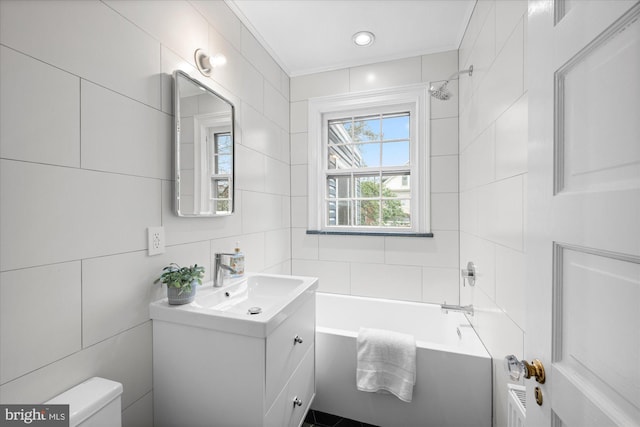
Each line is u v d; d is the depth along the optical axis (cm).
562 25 54
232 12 173
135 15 109
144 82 113
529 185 66
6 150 72
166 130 123
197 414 108
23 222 76
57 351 83
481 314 158
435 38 207
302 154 256
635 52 38
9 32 73
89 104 92
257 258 201
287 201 253
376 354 150
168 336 112
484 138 150
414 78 227
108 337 98
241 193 181
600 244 44
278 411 110
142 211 112
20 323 75
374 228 248
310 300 149
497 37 129
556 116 56
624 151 40
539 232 62
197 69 142
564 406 53
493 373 136
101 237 96
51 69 82
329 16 183
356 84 242
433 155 223
